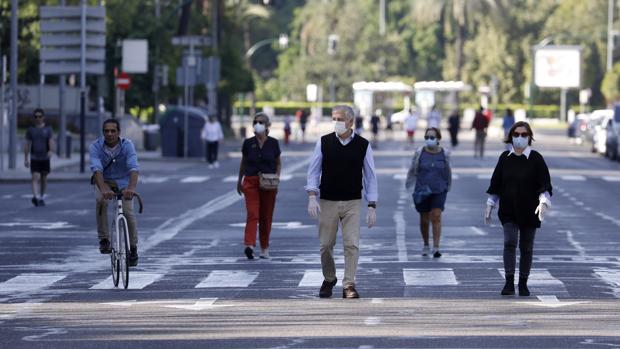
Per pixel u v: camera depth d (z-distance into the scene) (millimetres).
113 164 36344
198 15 174125
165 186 83500
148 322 28562
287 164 113125
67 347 25234
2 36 123500
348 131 32719
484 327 27484
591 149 148500
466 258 43562
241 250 46250
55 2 126000
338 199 32750
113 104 121375
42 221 57812
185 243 48750
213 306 31438
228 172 100562
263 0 128125
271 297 33344
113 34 141250
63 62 91750
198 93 159500
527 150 33438
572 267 40562
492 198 33906
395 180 89000
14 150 94562
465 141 173375
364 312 30078
